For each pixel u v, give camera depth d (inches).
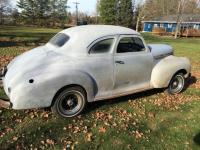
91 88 213.0
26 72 193.3
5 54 463.5
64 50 214.4
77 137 184.7
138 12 2447.1
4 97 236.2
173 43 1079.0
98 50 217.9
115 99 257.8
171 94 282.4
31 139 178.9
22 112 215.6
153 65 256.4
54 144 174.4
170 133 198.2
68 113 209.6
